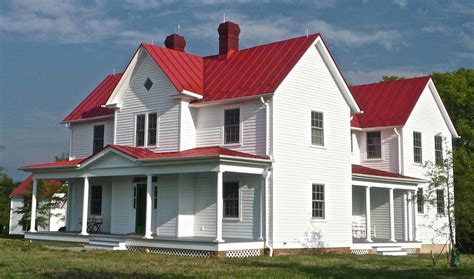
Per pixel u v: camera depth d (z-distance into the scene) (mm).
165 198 27234
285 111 26016
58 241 29781
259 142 25594
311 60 27703
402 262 23359
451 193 23219
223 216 26297
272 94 25188
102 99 33969
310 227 26594
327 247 27344
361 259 24234
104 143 32375
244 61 28641
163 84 28031
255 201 25375
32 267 18328
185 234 26641
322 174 27531
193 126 27734
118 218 29516
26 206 45562
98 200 31891
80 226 32812
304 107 27031
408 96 34688
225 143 26703
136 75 29312
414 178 32344
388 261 23625
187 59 29812
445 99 45031
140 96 29031
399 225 32906
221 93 27141
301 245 26078
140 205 28719
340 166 28547
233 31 30281
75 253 23984
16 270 17406
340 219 28172
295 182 26125
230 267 19516
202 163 23797
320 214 27281
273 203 24938
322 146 27703
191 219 26984
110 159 27469
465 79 45688
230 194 26219
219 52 30375
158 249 24969
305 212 26469
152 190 27984
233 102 26547
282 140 25719
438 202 24156
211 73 29141
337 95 29000
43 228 48062
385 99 35312
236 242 23688
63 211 49969
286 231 25453
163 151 27672
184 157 23875
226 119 26875
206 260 21766
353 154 34094
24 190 53656
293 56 26953
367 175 29625
